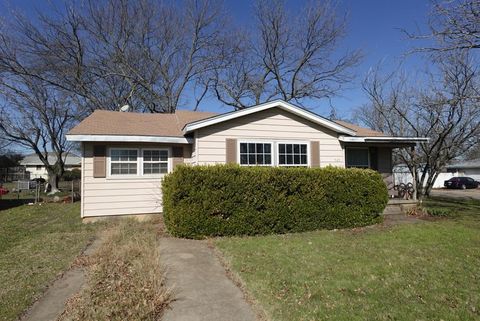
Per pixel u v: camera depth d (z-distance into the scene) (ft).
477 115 48.03
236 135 33.50
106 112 40.83
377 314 11.83
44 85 67.62
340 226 28.19
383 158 43.37
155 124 37.32
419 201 40.88
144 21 71.05
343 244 21.94
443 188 116.06
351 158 41.96
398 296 13.44
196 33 75.72
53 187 78.13
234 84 80.53
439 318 11.57
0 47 60.95
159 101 75.10
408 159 62.54
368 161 42.63
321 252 19.83
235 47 77.66
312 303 12.76
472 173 129.90
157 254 18.78
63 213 40.78
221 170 24.91
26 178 132.26
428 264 17.57
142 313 11.84
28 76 64.54
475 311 12.10
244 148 33.68
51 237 25.11
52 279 15.79
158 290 13.61
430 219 33.65
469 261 18.15
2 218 36.83
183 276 15.93
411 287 14.37
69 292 14.29
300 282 14.85
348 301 12.94
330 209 27.89
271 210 25.88
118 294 13.47
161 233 25.94
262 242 22.39
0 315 12.04
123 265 17.07
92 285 14.46
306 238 23.82
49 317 11.98
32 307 12.79
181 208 24.11
